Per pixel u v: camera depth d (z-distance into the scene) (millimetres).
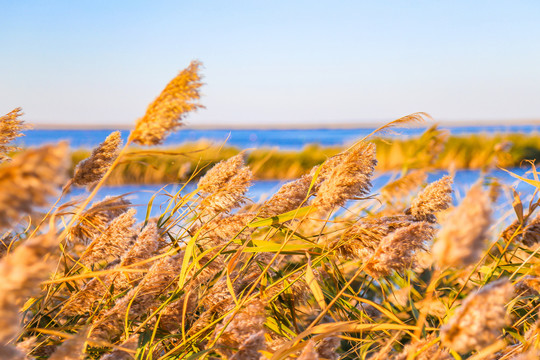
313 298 2367
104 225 2217
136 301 2004
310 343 1549
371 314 2357
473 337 1335
